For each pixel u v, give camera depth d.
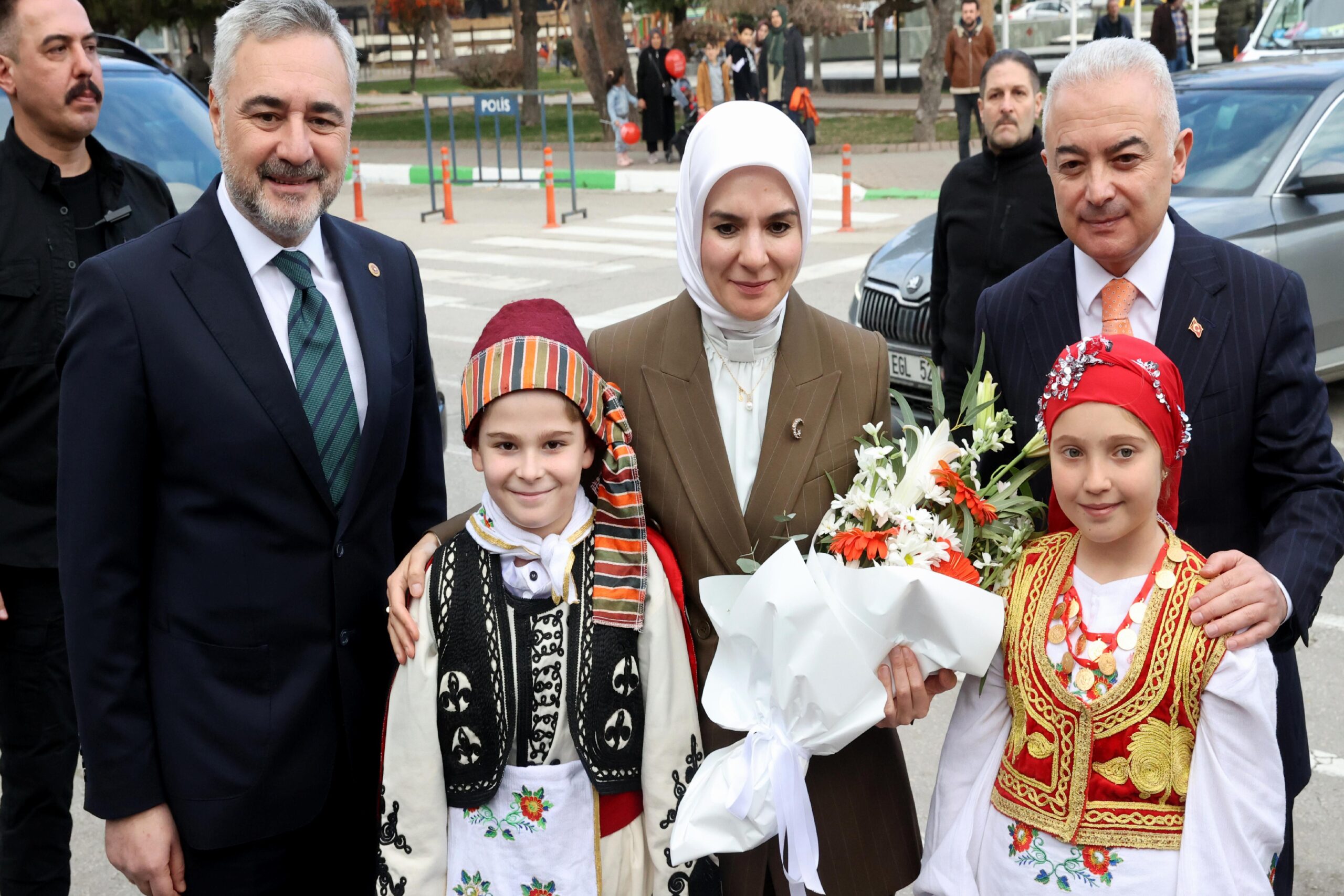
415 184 19.50
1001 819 2.17
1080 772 2.07
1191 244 2.39
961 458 2.23
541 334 2.16
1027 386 2.49
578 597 2.16
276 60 2.10
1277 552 2.19
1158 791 2.04
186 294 2.14
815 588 2.04
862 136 20.91
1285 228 6.03
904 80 30.56
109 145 4.52
